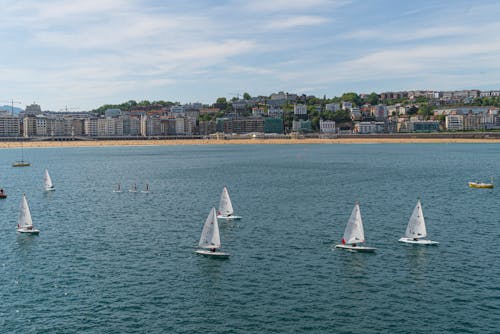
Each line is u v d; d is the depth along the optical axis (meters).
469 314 54.19
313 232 90.50
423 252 76.81
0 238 87.00
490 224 96.88
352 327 51.16
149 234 89.81
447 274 66.56
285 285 62.66
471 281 63.94
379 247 79.81
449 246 80.38
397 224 97.25
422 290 60.91
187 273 67.25
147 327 51.22
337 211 111.81
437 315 53.94
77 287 62.25
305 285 62.62
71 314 54.47
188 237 87.38
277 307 56.00
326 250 78.12
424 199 128.75
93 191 149.88
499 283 63.16
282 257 74.44
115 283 63.56
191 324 51.81
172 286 62.41
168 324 51.84
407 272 67.44
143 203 125.75
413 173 198.25
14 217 107.31
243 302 57.38
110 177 191.75
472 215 106.25
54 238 87.06
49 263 72.06
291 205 120.25
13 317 53.88
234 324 51.78
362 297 58.81
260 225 96.75
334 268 69.19
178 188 155.25
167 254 76.38
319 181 171.62
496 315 53.91
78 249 79.56
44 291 61.03
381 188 151.50
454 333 49.94
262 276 66.00
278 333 49.88
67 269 69.25
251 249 78.88
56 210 115.88
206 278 65.25
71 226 97.25
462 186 155.50
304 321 52.47
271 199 130.25
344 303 57.09
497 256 74.62
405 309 55.44
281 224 97.62
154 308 55.84
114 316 53.84
